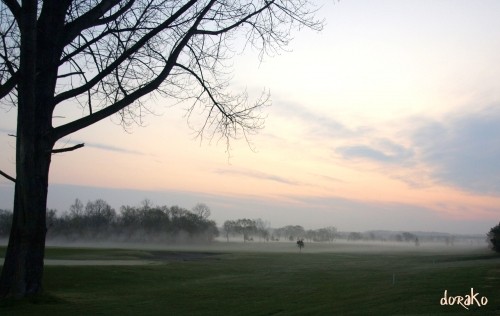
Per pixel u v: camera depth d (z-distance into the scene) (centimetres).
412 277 2019
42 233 1188
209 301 1741
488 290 1402
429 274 2097
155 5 1224
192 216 16862
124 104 1175
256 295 1903
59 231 14375
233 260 5400
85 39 1256
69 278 2612
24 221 1150
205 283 2517
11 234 1183
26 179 1111
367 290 1703
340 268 3688
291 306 1502
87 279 2633
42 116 1146
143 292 2102
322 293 1800
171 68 1198
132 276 2889
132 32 1221
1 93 976
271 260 5344
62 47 1180
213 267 3934
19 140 1102
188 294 1989
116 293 2070
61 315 1134
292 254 7525
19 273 1166
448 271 2181
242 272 3503
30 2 941
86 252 6131
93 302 1645
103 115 1175
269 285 2320
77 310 1256
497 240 6269
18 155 1104
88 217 15400
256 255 7062
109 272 2953
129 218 16162
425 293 1434
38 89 1145
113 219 15912
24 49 965
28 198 1127
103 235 15300
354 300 1469
